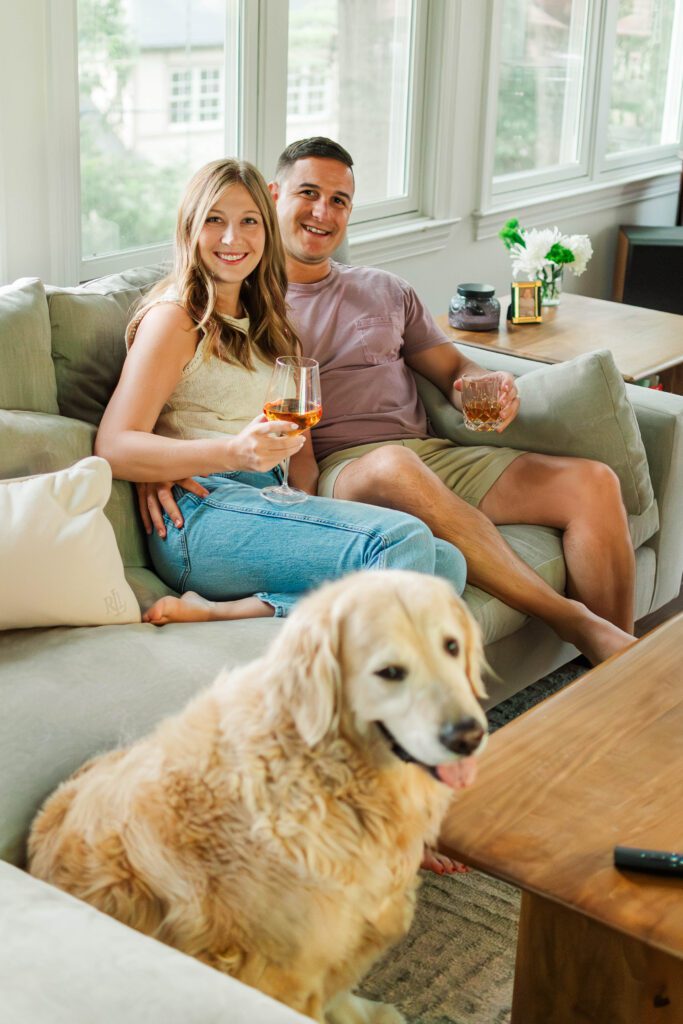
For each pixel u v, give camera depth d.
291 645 1.26
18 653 1.71
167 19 3.13
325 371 2.63
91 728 1.55
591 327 3.26
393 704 1.22
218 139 3.39
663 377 3.36
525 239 3.43
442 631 1.24
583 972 1.38
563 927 1.37
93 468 1.83
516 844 1.36
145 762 1.34
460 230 4.31
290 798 1.26
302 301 2.65
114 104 3.07
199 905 1.28
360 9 3.75
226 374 2.22
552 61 4.59
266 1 3.31
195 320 2.20
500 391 2.49
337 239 2.65
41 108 2.74
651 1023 1.37
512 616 2.29
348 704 1.25
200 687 1.64
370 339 2.66
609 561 2.44
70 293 2.23
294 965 1.29
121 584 1.85
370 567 1.93
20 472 1.95
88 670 1.66
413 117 4.03
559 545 2.47
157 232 3.31
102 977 1.07
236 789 1.28
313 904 1.27
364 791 1.28
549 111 4.68
